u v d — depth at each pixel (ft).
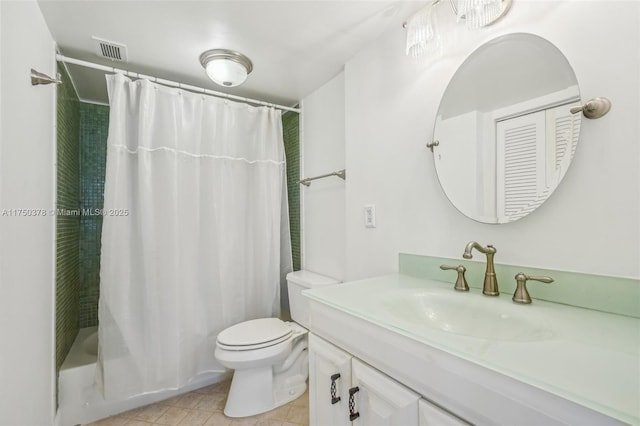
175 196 5.62
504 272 3.18
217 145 6.34
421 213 4.12
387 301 3.13
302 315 6.23
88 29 4.56
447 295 3.24
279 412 5.31
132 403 5.43
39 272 3.90
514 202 3.11
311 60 5.55
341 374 2.94
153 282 5.37
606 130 2.49
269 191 6.97
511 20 3.16
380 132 4.77
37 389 3.80
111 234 5.13
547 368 1.62
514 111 3.12
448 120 3.76
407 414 2.22
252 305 6.76
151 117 5.53
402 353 2.30
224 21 4.42
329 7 4.13
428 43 3.83
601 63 2.53
